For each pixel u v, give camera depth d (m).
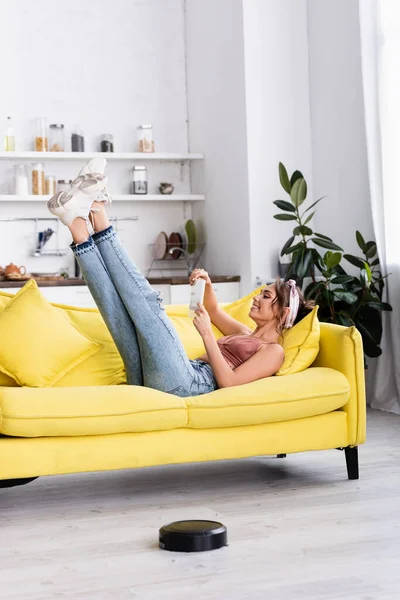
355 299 5.22
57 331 3.74
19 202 6.45
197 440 3.52
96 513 3.37
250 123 6.01
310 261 5.46
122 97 6.76
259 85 6.04
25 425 3.25
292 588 2.52
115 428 3.36
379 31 5.27
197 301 3.70
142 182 6.61
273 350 3.79
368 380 5.77
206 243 6.69
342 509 3.34
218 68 6.36
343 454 4.32
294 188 5.50
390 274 5.32
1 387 3.51
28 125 6.51
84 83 6.66
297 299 3.95
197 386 3.69
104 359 3.87
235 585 2.55
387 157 5.25
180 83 6.91
